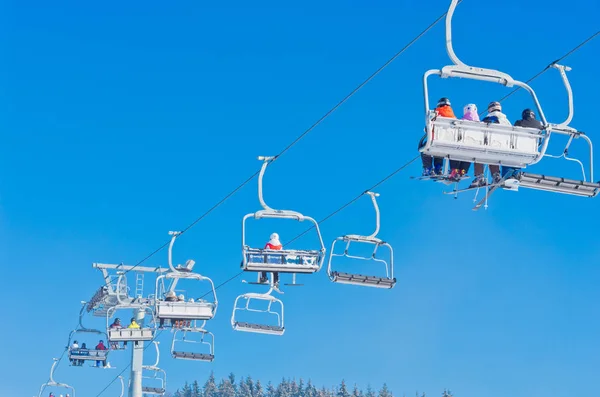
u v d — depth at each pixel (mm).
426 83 16078
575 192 16516
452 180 17234
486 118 16984
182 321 33812
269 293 28797
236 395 134750
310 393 133375
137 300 36500
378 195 24219
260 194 23438
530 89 16406
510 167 16641
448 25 16172
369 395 134125
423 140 16375
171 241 31844
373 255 24016
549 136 16203
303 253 23281
